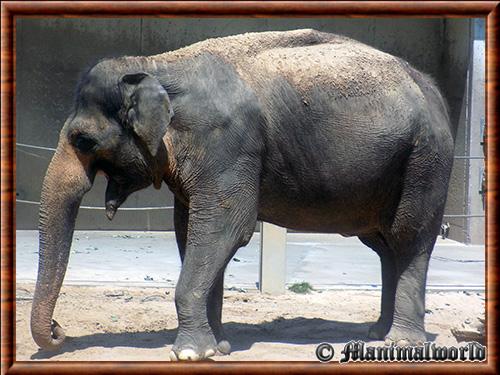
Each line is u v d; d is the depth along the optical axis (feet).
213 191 25.18
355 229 28.53
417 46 66.95
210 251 25.18
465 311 36.99
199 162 25.13
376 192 27.63
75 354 26.58
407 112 27.22
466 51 62.75
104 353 26.81
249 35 27.04
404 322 28.14
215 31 64.54
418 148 27.55
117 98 24.86
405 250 28.35
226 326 32.04
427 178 27.84
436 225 28.45
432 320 34.81
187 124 25.11
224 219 25.27
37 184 63.93
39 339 24.72
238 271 46.39
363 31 65.87
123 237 61.52
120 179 25.71
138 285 40.52
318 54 26.94
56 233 24.91
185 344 24.71
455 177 65.21
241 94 25.46
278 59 26.45
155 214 65.82
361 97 26.73
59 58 63.87
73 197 25.05
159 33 64.34
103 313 33.86
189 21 64.39
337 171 26.66
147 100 24.11
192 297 24.99
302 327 32.14
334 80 26.48
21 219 63.82
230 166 25.23
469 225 62.44
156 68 25.45
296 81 26.17
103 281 41.19
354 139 26.61
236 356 27.07
